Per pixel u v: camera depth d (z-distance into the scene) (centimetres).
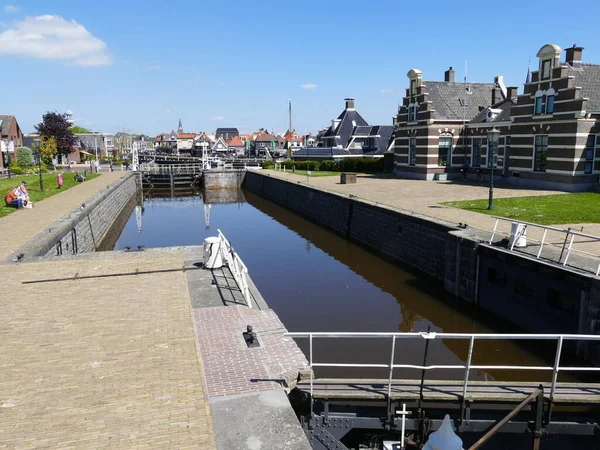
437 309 1568
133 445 563
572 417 762
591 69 2820
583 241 1454
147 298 1080
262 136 12288
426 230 1919
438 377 1130
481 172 3509
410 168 3962
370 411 757
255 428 618
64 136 6981
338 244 2619
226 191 5812
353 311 1571
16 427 598
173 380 715
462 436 756
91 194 3141
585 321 1138
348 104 6600
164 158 9594
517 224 1401
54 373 739
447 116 3728
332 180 4059
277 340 870
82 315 980
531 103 2859
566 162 2648
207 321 959
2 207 2489
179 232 3145
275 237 2872
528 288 1353
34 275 1263
